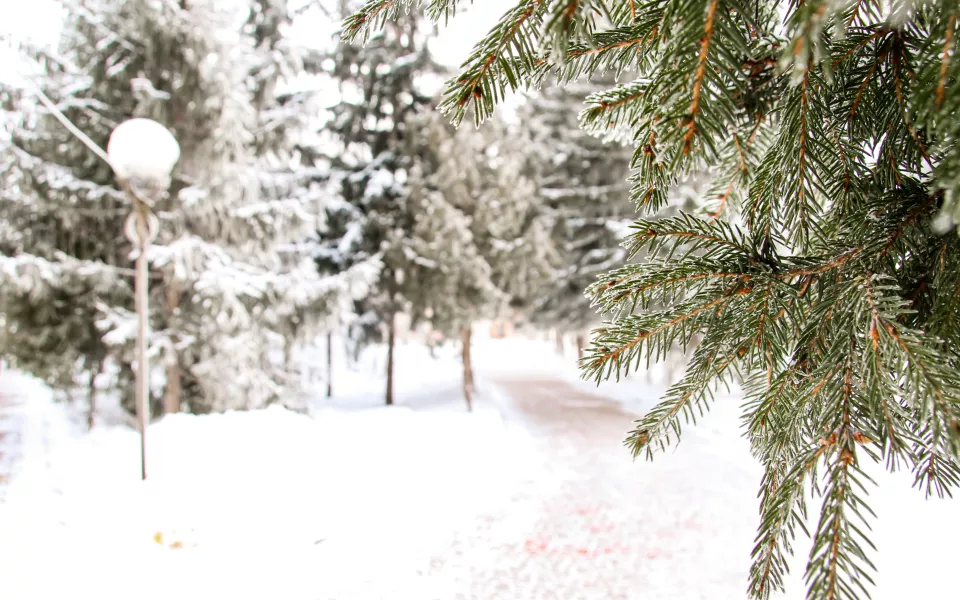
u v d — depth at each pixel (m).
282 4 10.67
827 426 0.66
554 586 3.67
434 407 12.28
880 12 0.63
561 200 15.91
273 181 8.96
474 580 3.69
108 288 7.84
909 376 0.59
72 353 8.36
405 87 12.67
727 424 9.34
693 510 5.39
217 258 7.89
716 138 1.12
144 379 4.54
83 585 2.79
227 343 7.78
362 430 6.95
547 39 0.56
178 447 5.23
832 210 0.90
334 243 12.24
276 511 4.13
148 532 3.53
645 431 0.87
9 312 7.83
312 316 9.55
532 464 7.21
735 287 0.80
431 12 0.79
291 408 9.52
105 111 7.87
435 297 11.16
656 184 0.79
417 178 11.72
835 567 0.55
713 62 0.56
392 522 4.41
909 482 4.24
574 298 15.61
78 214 7.73
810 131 0.84
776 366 0.81
